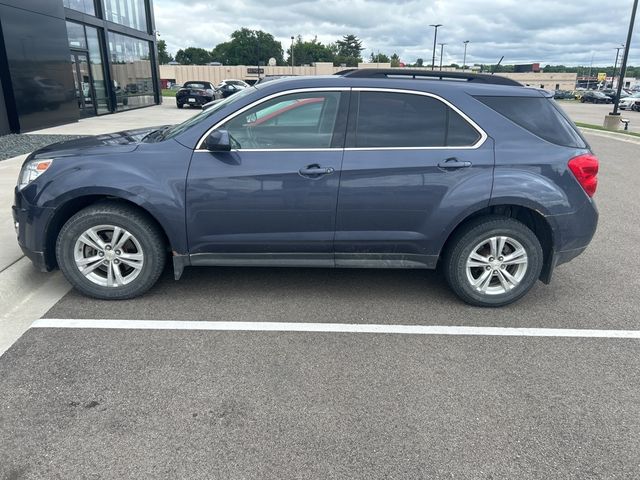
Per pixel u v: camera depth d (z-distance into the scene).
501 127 3.92
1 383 2.99
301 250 4.01
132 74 26.31
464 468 2.43
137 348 3.42
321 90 3.89
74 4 18.98
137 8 27.03
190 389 2.99
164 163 3.80
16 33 13.52
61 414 2.73
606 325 3.92
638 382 3.17
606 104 54.56
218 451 2.50
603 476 2.40
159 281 4.53
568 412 2.86
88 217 3.87
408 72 4.06
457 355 3.44
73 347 3.40
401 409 2.85
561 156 3.93
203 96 27.64
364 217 3.90
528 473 2.41
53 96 15.75
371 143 3.87
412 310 4.11
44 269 4.01
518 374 3.23
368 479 2.34
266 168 3.80
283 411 2.81
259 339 3.58
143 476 2.33
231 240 3.94
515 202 3.86
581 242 4.09
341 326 3.81
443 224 3.91
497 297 4.13
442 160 3.83
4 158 9.75
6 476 2.30
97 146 4.02
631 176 10.34
